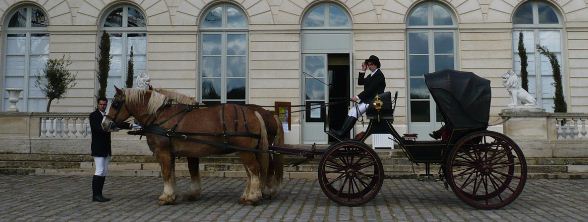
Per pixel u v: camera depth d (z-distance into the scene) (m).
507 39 16.55
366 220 6.95
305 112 16.69
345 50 16.80
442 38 16.84
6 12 17.20
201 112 8.29
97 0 17.02
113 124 8.30
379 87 8.42
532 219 7.04
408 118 16.56
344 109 16.80
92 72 16.80
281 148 8.34
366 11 16.73
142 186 10.70
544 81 16.75
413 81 16.77
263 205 8.19
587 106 16.48
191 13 16.91
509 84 13.34
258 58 16.75
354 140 8.05
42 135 13.55
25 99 17.06
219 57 17.02
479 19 16.66
